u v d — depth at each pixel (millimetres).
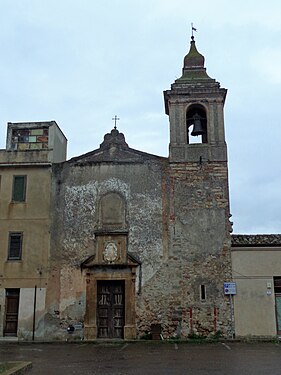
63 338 23172
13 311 23969
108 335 23281
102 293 23875
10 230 24891
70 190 25234
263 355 15844
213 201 24328
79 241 24406
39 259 24359
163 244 23922
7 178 25719
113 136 25953
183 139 25406
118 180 25141
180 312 22984
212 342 21547
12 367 11320
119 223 24453
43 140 26344
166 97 26281
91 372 11789
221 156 24953
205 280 23281
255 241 23719
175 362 13977
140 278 23531
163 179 24906
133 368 12562
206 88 25891
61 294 23781
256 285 23031
